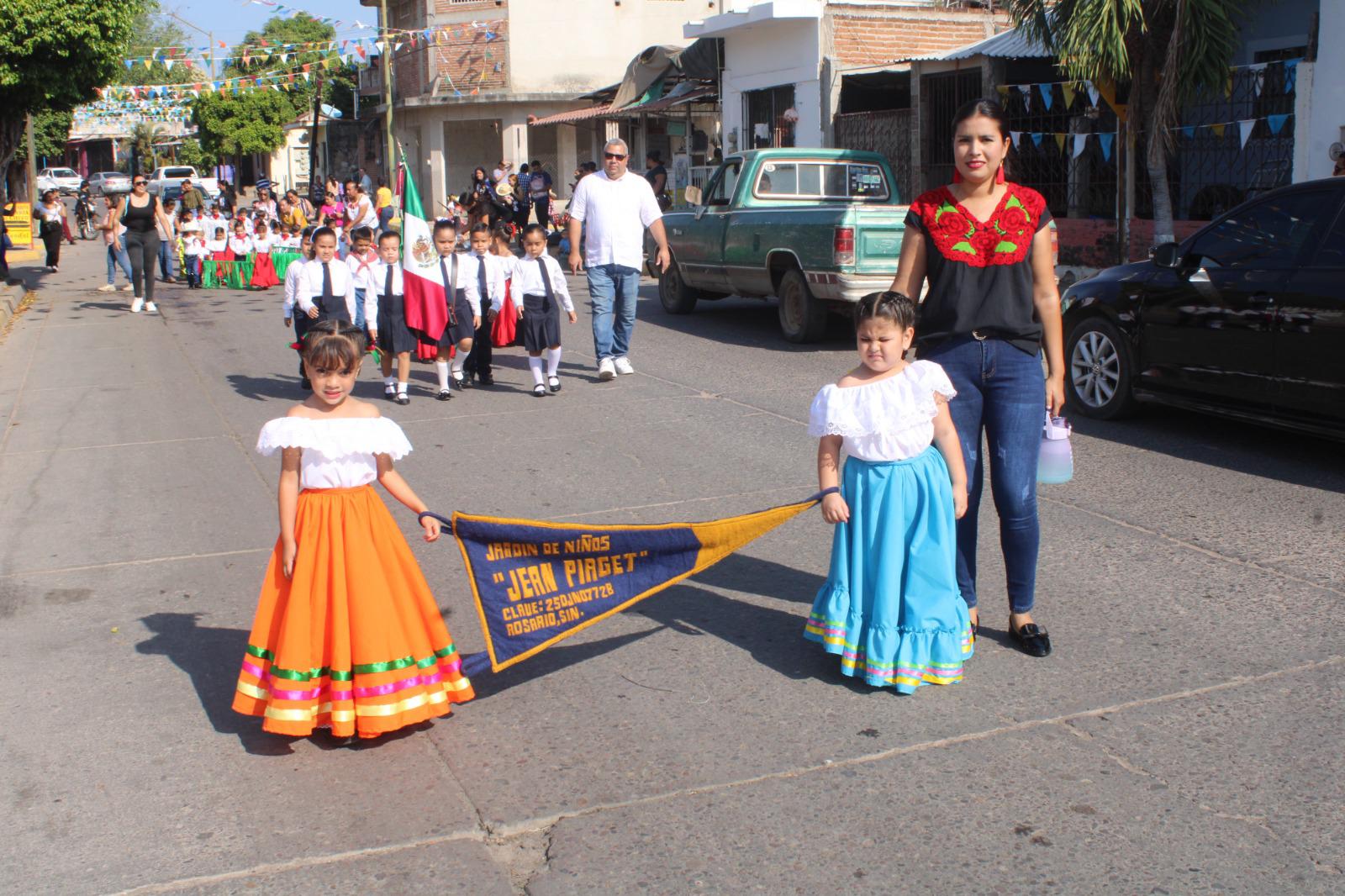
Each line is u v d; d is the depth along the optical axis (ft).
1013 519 15.02
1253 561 18.52
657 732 13.55
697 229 45.65
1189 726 13.29
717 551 14.42
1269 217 24.34
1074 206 52.95
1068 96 46.42
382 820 11.85
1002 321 14.56
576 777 12.59
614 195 34.60
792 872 10.78
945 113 58.90
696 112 93.91
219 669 15.67
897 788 12.15
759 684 14.73
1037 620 16.42
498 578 13.71
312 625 12.98
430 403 32.91
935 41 67.46
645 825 11.61
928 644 14.25
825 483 14.23
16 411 33.06
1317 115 42.22
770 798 12.03
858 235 37.11
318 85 125.18
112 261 67.51
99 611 17.80
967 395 14.79
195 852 11.34
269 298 63.05
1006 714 13.70
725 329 44.93
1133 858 10.86
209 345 45.44
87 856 11.32
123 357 42.57
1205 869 10.68
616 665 15.47
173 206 71.51
